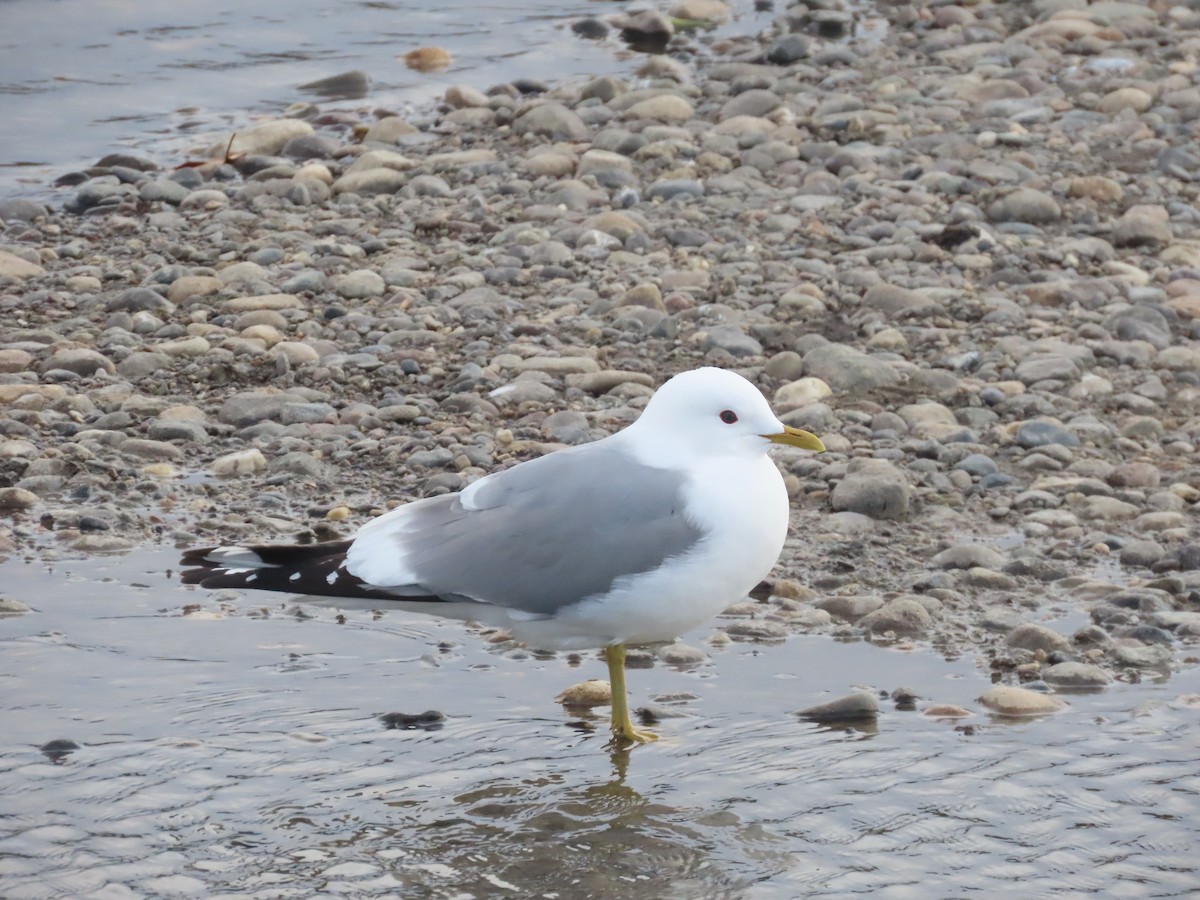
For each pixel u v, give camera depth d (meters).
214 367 14.35
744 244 17.67
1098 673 9.58
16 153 21.12
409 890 7.24
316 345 14.86
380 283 16.27
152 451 12.86
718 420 8.80
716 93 23.69
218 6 28.58
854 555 11.61
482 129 22.11
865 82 24.14
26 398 13.49
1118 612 10.45
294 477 12.55
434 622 10.34
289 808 7.93
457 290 16.31
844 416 13.91
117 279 16.58
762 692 9.44
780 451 13.26
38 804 7.85
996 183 19.70
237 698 9.09
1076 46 25.75
